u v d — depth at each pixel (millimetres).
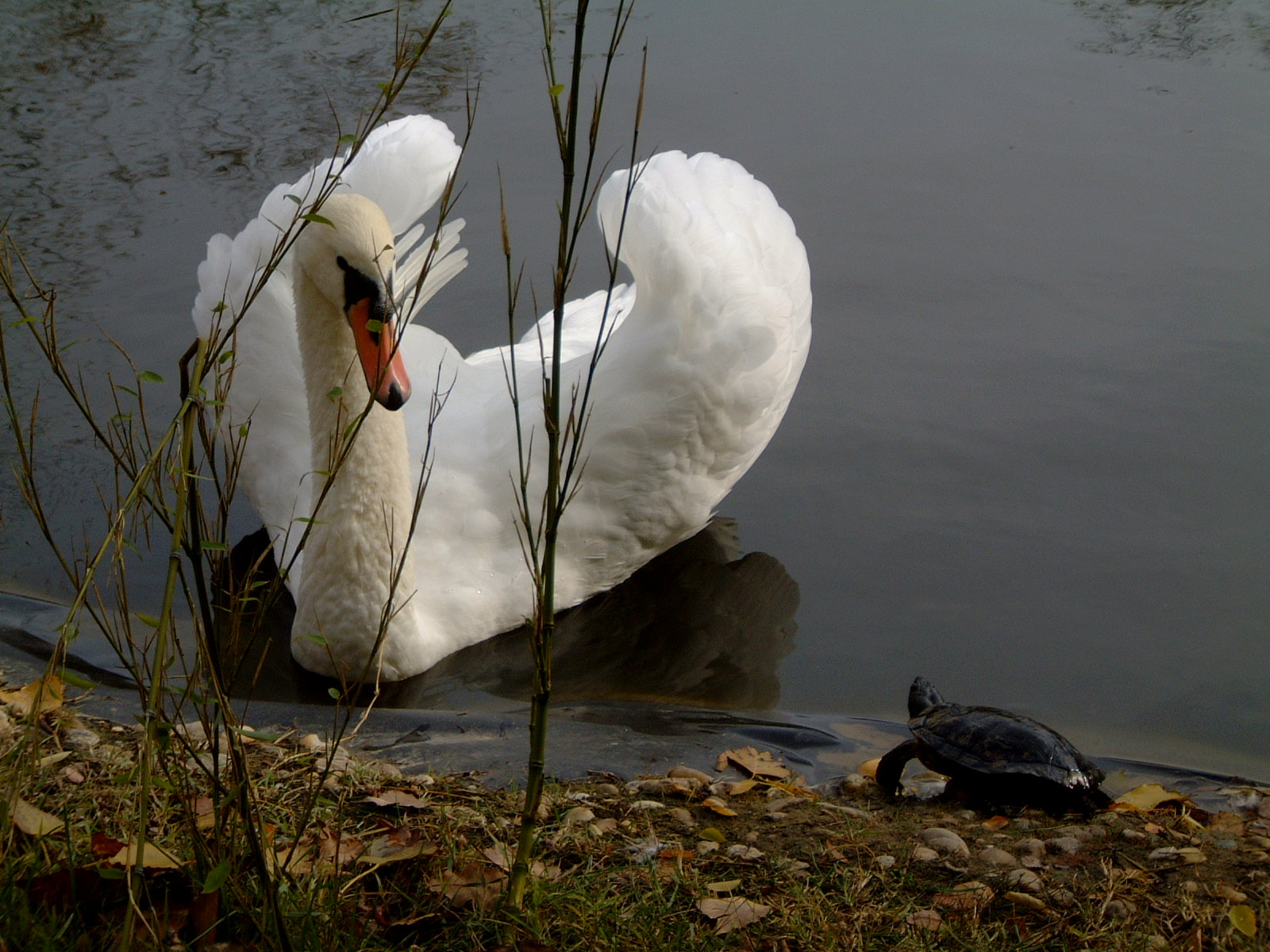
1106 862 3873
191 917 3047
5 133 10625
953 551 6551
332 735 4699
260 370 6848
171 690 2900
